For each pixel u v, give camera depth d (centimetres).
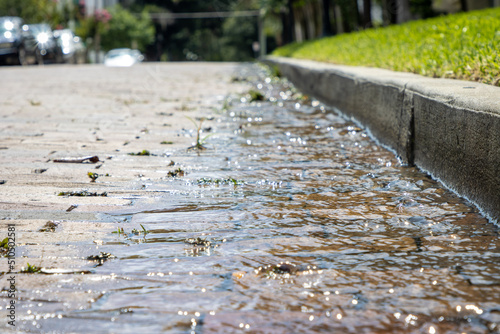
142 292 212
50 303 203
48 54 3108
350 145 500
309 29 3484
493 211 285
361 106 580
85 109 753
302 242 264
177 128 602
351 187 361
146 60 6406
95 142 517
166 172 403
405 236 270
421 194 339
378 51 934
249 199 336
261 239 268
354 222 292
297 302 204
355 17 2425
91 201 330
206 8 6419
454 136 336
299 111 738
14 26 2681
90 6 4941
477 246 255
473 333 182
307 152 474
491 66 452
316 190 355
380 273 228
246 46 6569
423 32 969
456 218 294
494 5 1881
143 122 642
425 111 388
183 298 207
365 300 205
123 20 5091
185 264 238
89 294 211
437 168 368
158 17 6044
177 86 1170
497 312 195
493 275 224
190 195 345
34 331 184
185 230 281
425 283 218
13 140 521
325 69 789
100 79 1387
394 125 460
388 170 405
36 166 416
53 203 324
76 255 248
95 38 4306
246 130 588
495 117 279
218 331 184
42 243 262
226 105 789
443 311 196
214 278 225
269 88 1130
